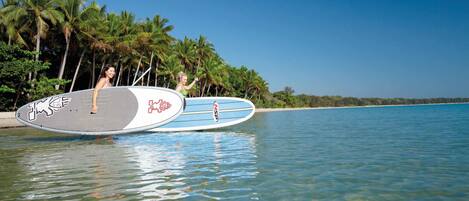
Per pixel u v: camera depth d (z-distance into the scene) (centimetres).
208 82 5369
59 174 462
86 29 2714
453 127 1201
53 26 2747
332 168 484
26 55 2442
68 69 3372
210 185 394
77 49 3095
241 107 1145
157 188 383
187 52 4712
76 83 3678
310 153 623
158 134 1004
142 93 937
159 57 3719
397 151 640
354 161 538
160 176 441
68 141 859
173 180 419
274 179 420
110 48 2922
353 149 675
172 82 4638
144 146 738
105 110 904
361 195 352
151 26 3622
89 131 898
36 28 2638
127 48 3064
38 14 2467
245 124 1580
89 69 3412
